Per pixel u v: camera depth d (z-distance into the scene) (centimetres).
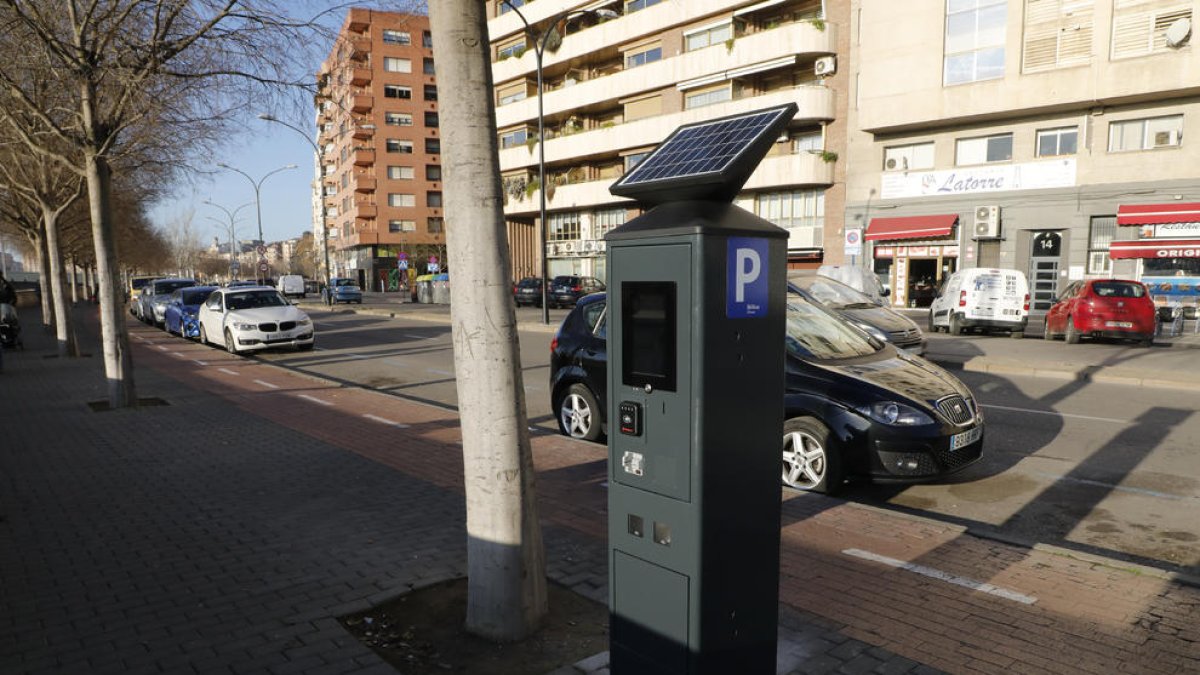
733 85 3262
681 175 241
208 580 399
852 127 2881
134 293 3684
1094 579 396
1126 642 328
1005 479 618
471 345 312
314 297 6069
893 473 539
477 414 316
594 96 3834
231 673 302
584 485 574
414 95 6925
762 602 259
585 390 751
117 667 309
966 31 2483
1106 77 2214
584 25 4006
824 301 1195
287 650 320
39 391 1109
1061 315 1622
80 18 893
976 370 1238
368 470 629
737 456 246
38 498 555
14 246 4878
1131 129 2283
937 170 2662
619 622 266
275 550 442
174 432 794
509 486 318
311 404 976
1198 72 2066
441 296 4112
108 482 598
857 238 2367
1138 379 1084
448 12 295
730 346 240
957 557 428
